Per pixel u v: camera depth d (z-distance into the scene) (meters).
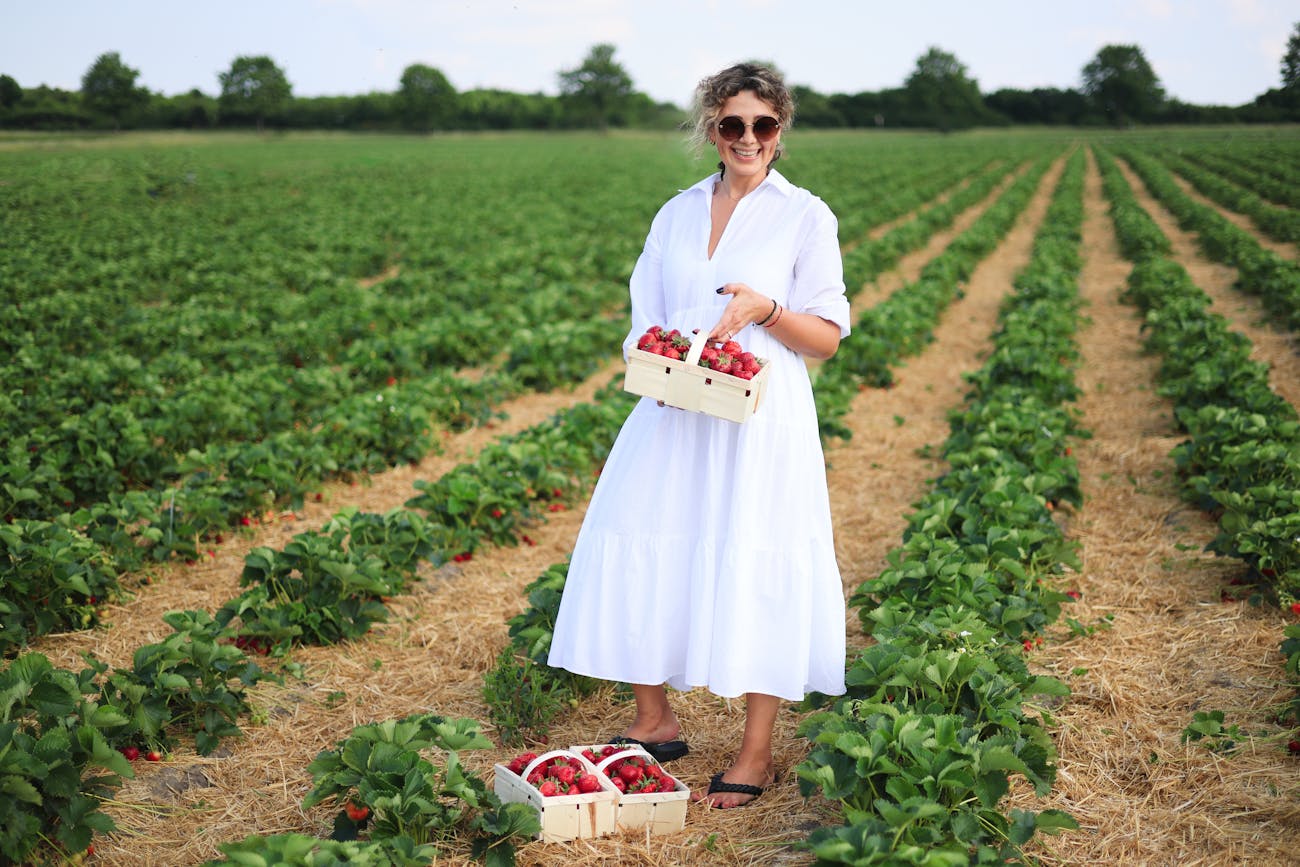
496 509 6.77
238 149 67.81
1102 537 6.68
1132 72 120.81
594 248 22.17
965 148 73.94
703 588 3.44
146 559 6.36
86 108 90.62
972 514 5.88
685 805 3.49
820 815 3.56
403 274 18.27
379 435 8.53
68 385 9.70
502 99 120.12
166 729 4.23
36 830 3.16
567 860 3.31
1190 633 5.14
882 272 20.73
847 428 9.59
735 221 3.57
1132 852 3.38
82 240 22.45
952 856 2.65
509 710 4.32
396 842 2.94
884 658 3.76
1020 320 12.87
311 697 4.69
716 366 3.31
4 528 5.18
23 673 3.46
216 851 3.48
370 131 106.31
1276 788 3.67
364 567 5.26
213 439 8.63
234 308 15.43
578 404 8.92
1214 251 20.27
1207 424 7.60
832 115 123.81
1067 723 4.24
